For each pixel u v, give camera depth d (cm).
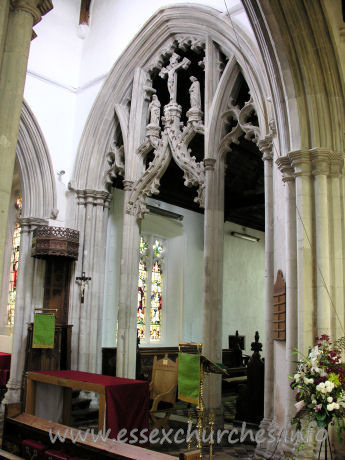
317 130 745
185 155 1087
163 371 896
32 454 621
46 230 1177
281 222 799
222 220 1005
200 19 1071
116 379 766
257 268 2112
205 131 1038
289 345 709
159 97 1345
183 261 1738
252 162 1521
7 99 458
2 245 435
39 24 1307
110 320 1445
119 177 1459
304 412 555
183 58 1195
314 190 732
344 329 691
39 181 1270
